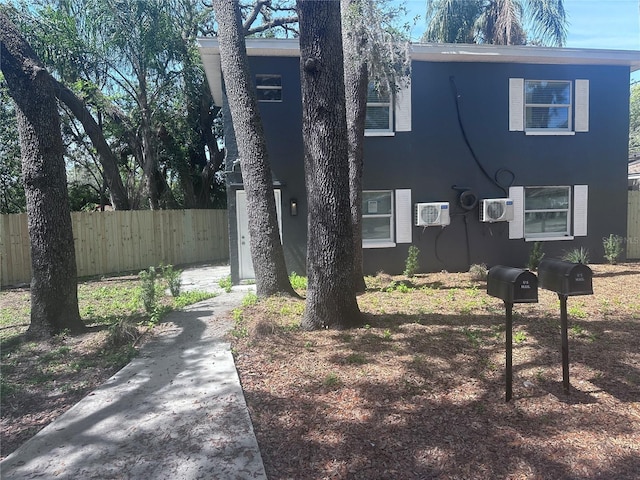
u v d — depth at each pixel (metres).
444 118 10.96
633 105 28.58
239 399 3.85
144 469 2.90
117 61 15.39
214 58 10.04
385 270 10.91
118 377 4.42
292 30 15.34
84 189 19.78
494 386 4.01
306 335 5.45
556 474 2.83
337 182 5.58
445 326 5.74
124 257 13.38
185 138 18.69
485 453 3.04
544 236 11.64
